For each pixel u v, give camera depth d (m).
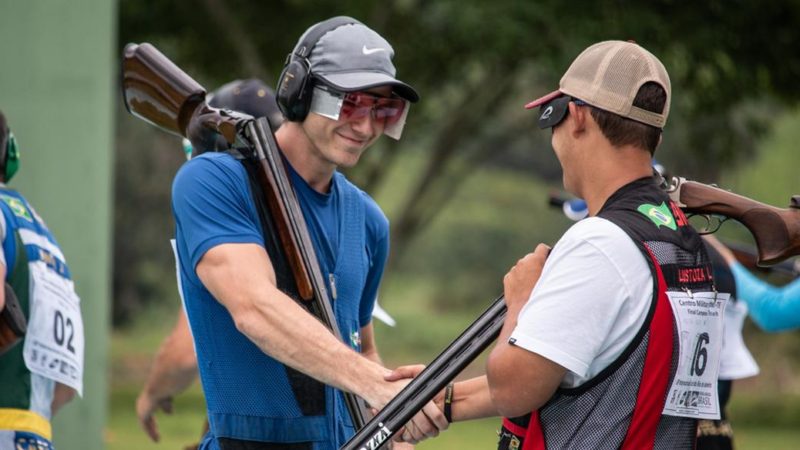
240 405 7.30
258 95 8.95
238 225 7.07
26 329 7.59
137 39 32.38
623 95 6.04
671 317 5.87
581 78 6.13
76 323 8.24
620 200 6.06
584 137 6.13
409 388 6.37
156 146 52.00
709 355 6.12
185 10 31.66
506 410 6.00
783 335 42.88
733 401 37.22
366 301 8.16
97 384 13.30
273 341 6.76
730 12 29.89
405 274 71.81
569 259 5.89
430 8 31.72
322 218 7.51
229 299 6.88
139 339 56.88
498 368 5.93
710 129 34.12
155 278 57.34
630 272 5.85
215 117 7.61
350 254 7.62
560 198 10.79
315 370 6.73
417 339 62.38
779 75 31.03
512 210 71.88
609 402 5.90
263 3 32.09
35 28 13.12
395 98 7.20
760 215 6.66
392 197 61.44
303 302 7.21
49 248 8.12
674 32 29.25
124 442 23.55
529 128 38.53
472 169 38.97
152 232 55.41
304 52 7.19
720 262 9.93
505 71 32.59
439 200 41.34
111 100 13.55
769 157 45.12
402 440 6.85
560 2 27.98
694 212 6.80
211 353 7.33
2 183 8.14
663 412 5.93
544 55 28.11
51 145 13.18
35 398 7.84
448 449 23.55
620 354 5.88
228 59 32.69
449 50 32.38
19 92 13.06
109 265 13.59
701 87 31.36
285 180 7.24
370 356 8.31
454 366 6.32
